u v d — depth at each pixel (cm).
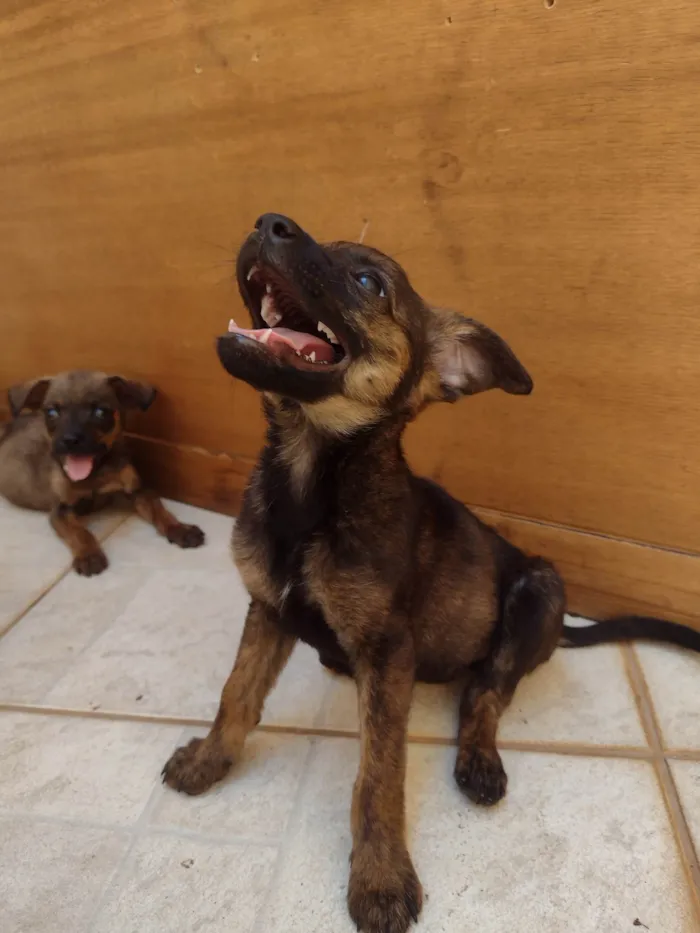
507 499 58
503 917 34
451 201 51
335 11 50
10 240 75
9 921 33
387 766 36
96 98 63
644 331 49
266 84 55
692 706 48
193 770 40
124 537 69
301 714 47
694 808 40
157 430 75
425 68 49
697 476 51
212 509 74
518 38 46
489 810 40
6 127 70
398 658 37
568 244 49
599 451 53
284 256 32
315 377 34
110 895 34
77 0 60
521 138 48
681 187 45
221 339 33
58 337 78
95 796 40
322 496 37
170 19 57
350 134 53
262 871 36
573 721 46
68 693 48
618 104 45
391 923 33
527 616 47
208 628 55
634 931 33
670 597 54
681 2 41
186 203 63
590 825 39
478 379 42
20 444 75
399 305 38
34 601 58
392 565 37
